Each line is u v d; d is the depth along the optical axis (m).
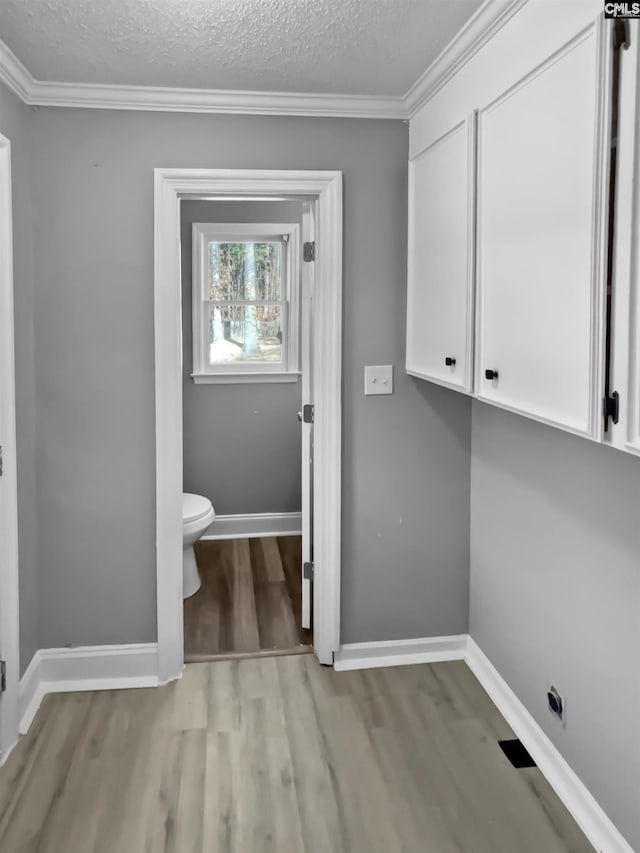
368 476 3.05
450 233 2.39
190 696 2.85
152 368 2.88
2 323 2.42
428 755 2.45
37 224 2.77
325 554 3.04
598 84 1.42
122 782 2.31
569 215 1.59
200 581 3.97
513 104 1.88
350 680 2.97
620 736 1.95
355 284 2.96
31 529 2.81
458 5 1.98
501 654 2.78
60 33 2.19
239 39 2.24
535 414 1.78
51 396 2.85
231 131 2.82
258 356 4.62
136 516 2.93
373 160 2.91
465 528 3.13
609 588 1.99
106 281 2.82
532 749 2.46
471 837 2.06
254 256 4.54
